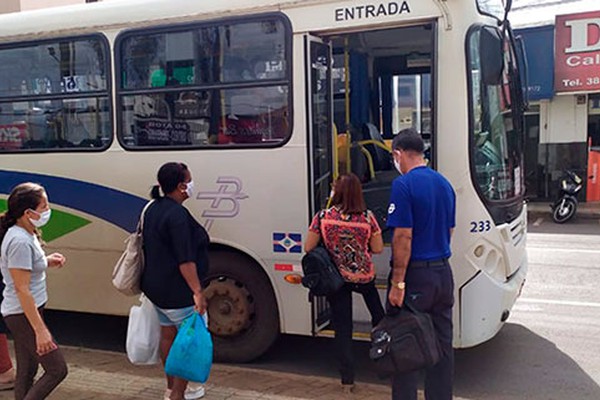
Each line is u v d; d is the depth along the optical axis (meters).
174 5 5.50
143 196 5.71
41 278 3.97
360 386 4.90
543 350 5.83
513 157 5.35
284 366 5.61
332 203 4.77
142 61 5.65
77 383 4.99
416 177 3.94
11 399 4.66
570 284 8.19
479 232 4.82
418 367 3.79
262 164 5.25
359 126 6.64
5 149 6.25
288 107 5.14
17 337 3.94
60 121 6.01
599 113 15.34
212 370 5.39
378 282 5.36
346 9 4.92
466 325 4.84
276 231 5.25
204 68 5.43
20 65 6.14
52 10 6.06
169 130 5.59
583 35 14.48
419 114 6.96
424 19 4.75
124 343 6.36
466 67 4.72
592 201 15.44
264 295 5.43
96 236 5.94
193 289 4.16
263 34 5.21
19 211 3.80
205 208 5.47
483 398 4.83
